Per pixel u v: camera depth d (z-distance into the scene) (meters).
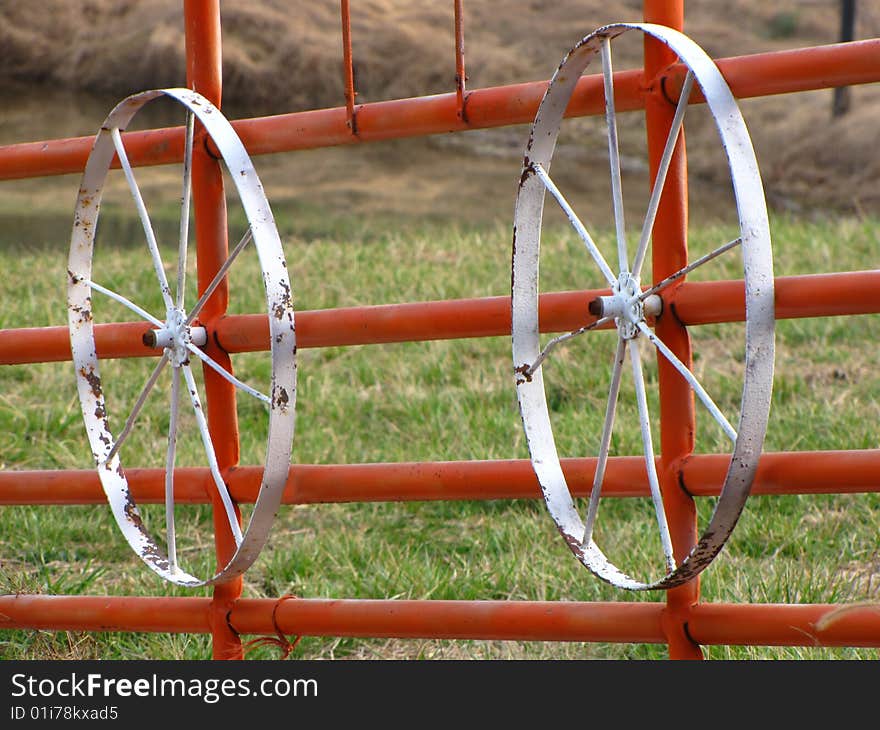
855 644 8.60
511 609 9.52
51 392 20.09
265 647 12.19
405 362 21.20
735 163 7.64
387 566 13.74
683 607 9.05
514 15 84.81
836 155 61.78
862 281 8.25
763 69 8.52
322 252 28.45
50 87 76.62
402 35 79.69
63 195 52.31
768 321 7.54
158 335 9.92
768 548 14.05
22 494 10.91
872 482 8.38
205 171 10.14
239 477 10.16
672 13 8.86
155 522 15.80
